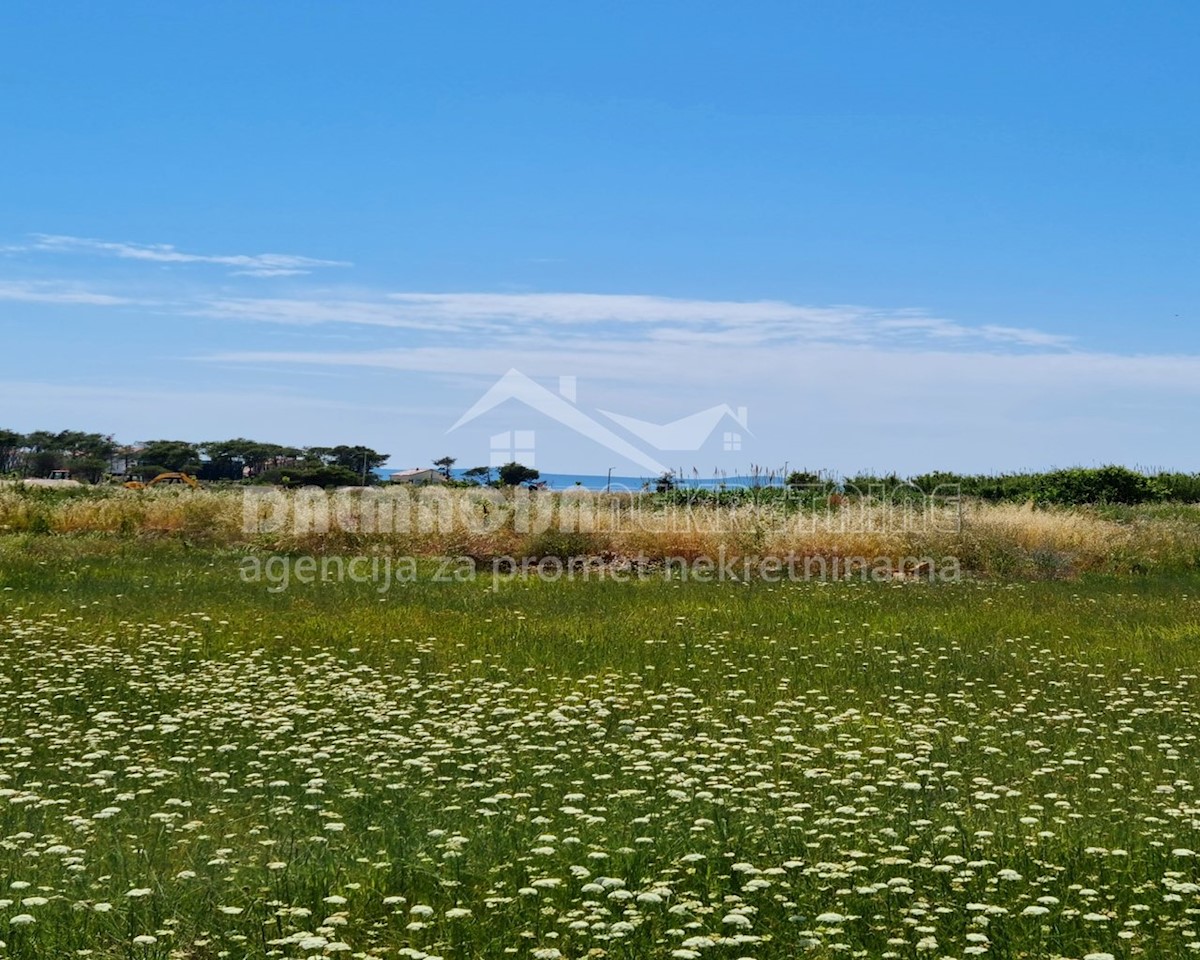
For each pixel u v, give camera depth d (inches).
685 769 308.5
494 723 356.5
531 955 195.9
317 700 383.2
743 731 350.9
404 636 491.2
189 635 487.8
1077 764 311.7
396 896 214.1
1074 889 219.5
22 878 225.8
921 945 191.3
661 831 251.4
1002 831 253.3
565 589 646.5
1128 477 1259.8
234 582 653.3
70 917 205.6
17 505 935.7
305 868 227.6
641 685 411.5
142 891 209.0
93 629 497.0
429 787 290.2
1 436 2388.0
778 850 242.2
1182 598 625.0
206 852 243.9
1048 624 534.0
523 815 267.9
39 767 307.6
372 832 253.8
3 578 642.2
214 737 338.3
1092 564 773.9
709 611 564.4
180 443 2474.2
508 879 226.8
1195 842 248.5
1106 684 413.4
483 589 641.6
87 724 352.2
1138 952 196.1
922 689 405.7
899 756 303.6
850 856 237.0
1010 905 215.0
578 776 301.7
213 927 203.2
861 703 386.9
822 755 320.5
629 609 572.1
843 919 201.2
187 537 863.7
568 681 413.7
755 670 433.7
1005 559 757.3
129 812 270.1
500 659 447.2
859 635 503.5
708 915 209.6
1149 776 303.3
